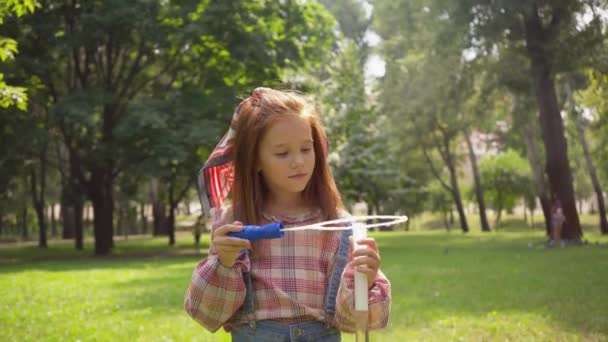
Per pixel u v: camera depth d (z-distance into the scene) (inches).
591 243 906.7
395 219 89.5
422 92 1079.0
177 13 898.7
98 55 1001.5
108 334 291.6
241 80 968.9
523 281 451.8
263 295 89.4
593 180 1293.1
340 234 93.0
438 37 914.7
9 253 1134.4
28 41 869.8
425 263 634.8
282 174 89.7
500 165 2030.0
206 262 89.7
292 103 91.7
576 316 307.6
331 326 90.1
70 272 635.5
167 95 930.1
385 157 1141.1
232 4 886.4
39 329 309.6
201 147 891.4
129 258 911.7
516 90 975.0
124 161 934.4
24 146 898.7
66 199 1214.3
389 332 281.6
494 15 857.5
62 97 912.9
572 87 1122.7
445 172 2041.1
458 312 328.2
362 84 1177.4
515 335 269.4
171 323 316.8
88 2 904.9
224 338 273.9
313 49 970.7
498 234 1443.2
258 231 84.7
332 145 1100.5
